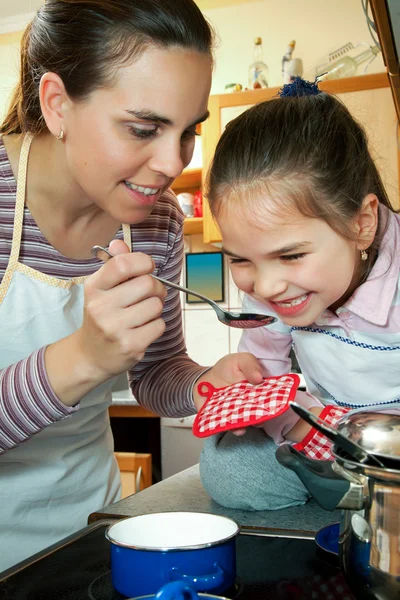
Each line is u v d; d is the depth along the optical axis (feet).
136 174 2.70
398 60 3.15
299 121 3.07
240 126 3.18
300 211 2.84
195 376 3.63
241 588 1.97
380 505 1.60
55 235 3.34
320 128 3.07
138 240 3.67
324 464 1.74
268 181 2.92
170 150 2.64
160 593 1.52
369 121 7.67
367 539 1.62
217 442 3.19
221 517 2.15
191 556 1.86
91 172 2.72
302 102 3.21
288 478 3.02
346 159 3.09
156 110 2.53
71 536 2.47
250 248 2.93
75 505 3.63
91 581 2.04
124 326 2.46
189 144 2.94
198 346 9.59
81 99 2.60
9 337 3.27
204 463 3.17
